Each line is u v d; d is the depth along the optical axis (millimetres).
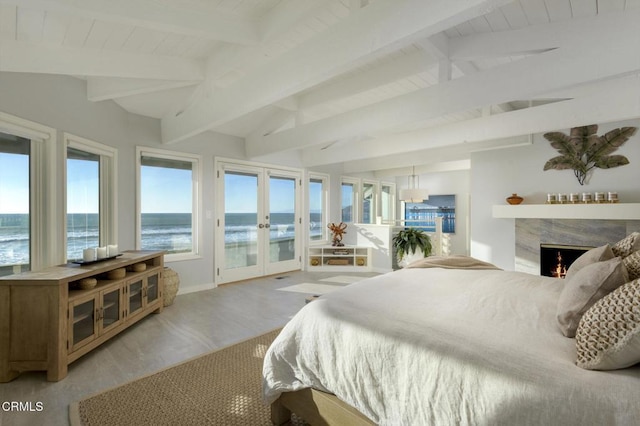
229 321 3420
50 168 2934
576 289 1327
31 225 2867
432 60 3016
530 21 2414
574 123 3184
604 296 1229
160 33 2586
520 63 2416
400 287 2039
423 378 1198
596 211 4027
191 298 4328
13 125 2586
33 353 2189
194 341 2885
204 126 3391
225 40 2344
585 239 4262
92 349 2613
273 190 5957
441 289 1990
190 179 4812
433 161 5734
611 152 4125
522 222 4734
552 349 1191
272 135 4848
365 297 1826
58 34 2342
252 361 2496
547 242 4539
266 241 5801
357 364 1388
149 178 4348
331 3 2387
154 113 4219
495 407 1021
